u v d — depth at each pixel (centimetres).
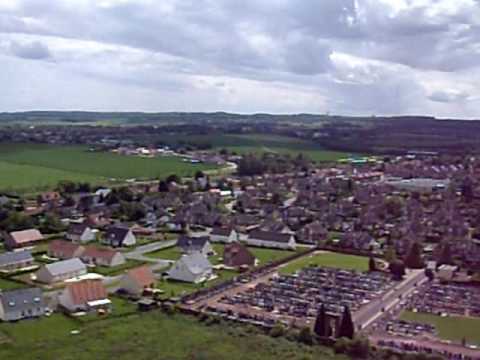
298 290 15125
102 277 15850
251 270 17225
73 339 11219
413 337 11925
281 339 11500
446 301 14550
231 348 10906
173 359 10275
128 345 10919
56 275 15362
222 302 14012
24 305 12581
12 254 16725
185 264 15888
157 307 13312
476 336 12075
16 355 10344
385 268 17800
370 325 12656
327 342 11288
